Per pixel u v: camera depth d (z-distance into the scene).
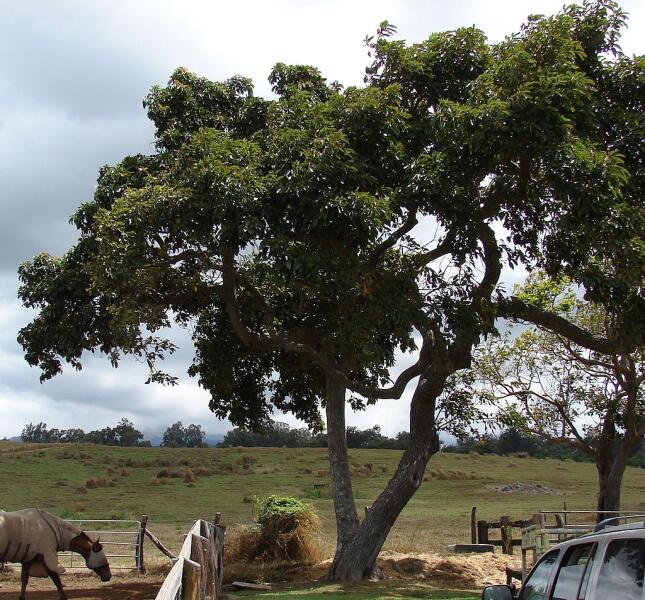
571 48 14.52
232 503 46.66
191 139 15.73
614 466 21.41
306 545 19.62
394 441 116.31
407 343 15.81
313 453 82.81
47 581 17.19
